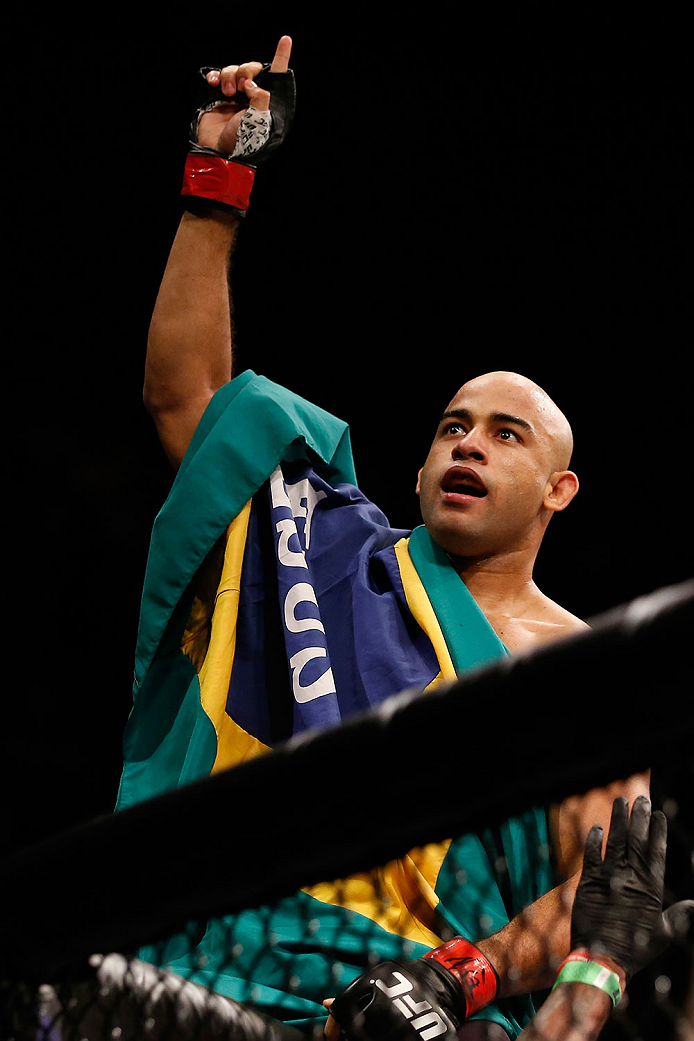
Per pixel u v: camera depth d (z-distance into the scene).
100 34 6.74
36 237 7.18
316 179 7.01
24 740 6.79
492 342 7.04
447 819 0.90
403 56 6.73
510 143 6.79
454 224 6.99
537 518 2.63
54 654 7.00
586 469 6.91
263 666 2.41
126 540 7.23
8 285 7.24
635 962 1.39
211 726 2.24
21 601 7.04
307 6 6.66
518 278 6.96
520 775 0.85
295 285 7.14
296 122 6.91
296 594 2.40
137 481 7.36
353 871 0.98
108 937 1.08
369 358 7.17
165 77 6.88
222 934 1.86
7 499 7.17
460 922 1.92
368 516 2.72
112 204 7.16
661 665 0.78
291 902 1.88
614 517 6.83
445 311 7.07
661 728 0.79
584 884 1.45
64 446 7.33
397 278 7.09
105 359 7.41
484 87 6.72
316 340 7.17
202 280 2.82
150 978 1.43
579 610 6.70
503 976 1.65
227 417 2.67
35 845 1.12
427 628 2.34
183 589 2.53
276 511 2.56
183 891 1.01
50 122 6.95
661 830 1.46
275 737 2.31
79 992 1.35
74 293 7.32
